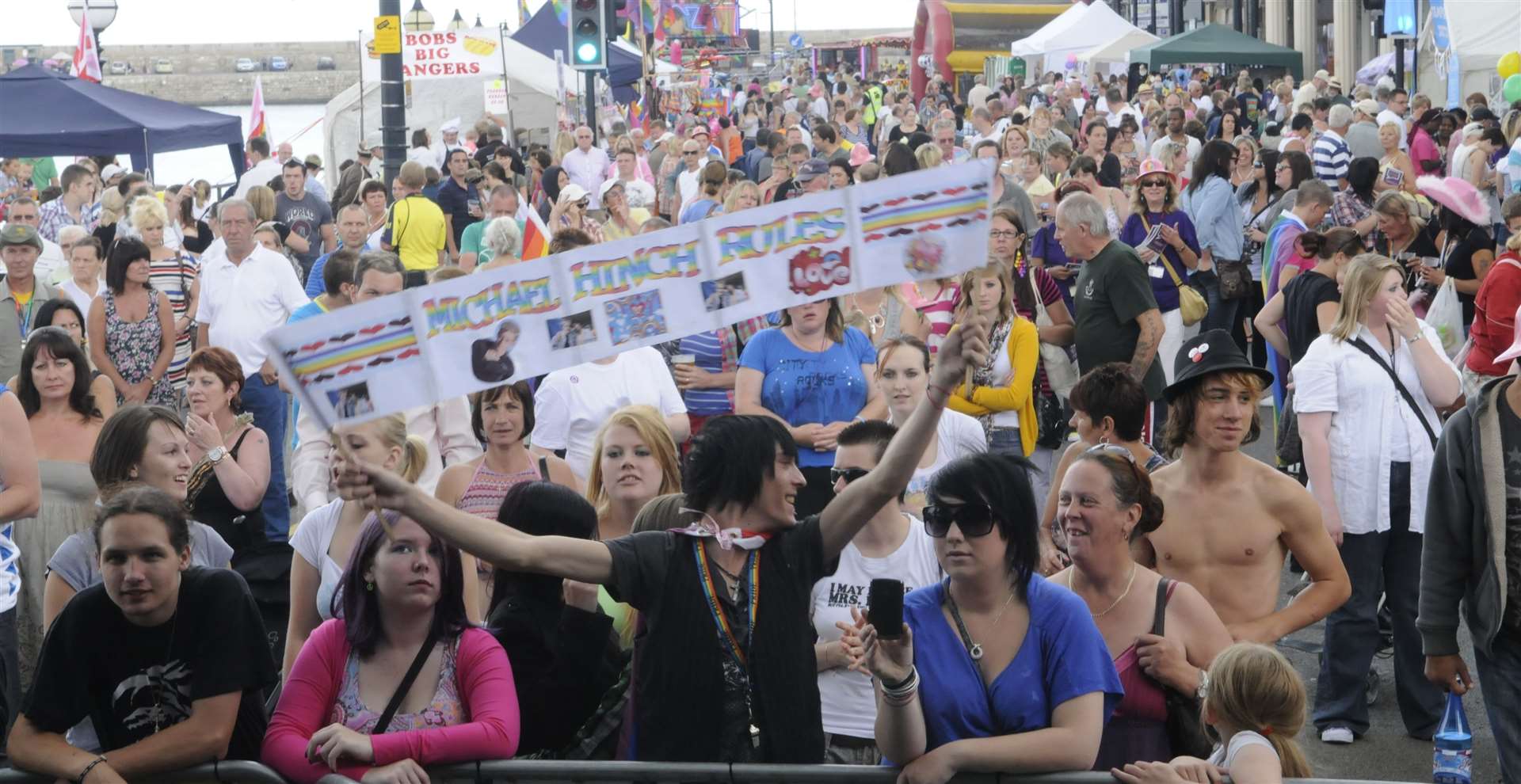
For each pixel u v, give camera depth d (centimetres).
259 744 532
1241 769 473
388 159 2169
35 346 834
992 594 493
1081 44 4916
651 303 446
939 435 820
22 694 741
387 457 673
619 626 647
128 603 500
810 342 912
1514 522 611
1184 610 549
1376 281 784
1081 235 1084
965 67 6550
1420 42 3575
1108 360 1086
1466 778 643
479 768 490
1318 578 643
